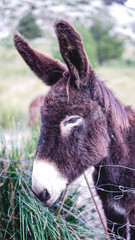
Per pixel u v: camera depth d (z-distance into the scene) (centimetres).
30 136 338
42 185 189
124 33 2859
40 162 193
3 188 260
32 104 607
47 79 235
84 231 257
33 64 233
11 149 306
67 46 183
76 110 199
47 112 197
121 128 226
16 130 386
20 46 226
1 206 256
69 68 193
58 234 237
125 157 226
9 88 1741
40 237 227
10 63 2405
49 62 234
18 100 1494
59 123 194
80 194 290
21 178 256
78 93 202
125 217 246
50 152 194
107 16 1578
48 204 195
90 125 207
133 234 246
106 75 2178
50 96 201
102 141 213
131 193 226
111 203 242
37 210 238
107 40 2627
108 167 229
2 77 2033
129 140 233
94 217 289
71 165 203
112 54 2669
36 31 534
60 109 196
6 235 254
